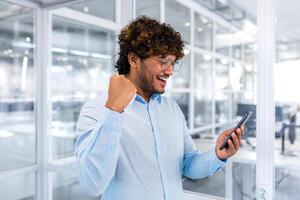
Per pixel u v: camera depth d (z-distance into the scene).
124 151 0.99
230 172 2.11
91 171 0.80
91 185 0.83
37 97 2.61
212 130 4.68
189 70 4.74
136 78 1.01
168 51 0.94
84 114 0.96
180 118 1.19
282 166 1.63
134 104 1.06
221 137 1.08
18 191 2.51
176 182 1.08
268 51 1.55
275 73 1.55
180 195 1.11
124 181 0.98
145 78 0.98
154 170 1.01
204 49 5.23
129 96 0.82
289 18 1.58
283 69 1.58
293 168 1.64
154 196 1.00
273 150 1.56
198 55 5.05
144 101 1.08
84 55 3.14
